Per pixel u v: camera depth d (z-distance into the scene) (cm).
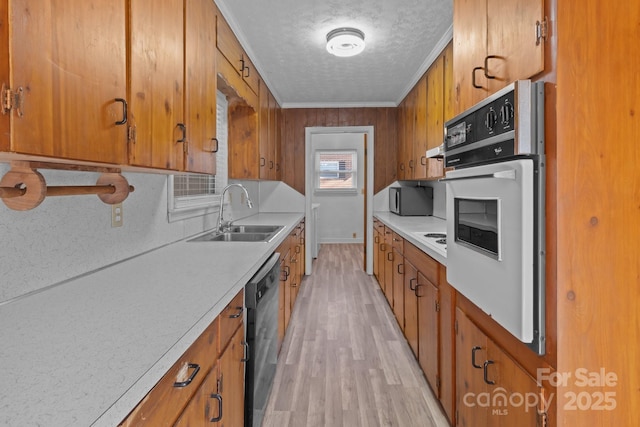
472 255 127
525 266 94
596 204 90
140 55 113
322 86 405
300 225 420
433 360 198
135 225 170
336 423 184
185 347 82
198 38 164
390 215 430
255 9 236
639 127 90
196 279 130
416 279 236
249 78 307
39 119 73
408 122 407
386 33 271
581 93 89
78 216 131
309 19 250
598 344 91
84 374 65
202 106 169
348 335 292
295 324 315
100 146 93
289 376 229
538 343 94
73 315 94
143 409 68
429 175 322
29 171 91
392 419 186
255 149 338
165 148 131
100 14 93
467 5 145
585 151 90
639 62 90
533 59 97
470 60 142
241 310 141
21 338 80
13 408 56
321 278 474
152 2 121
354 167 767
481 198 118
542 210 93
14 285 105
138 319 91
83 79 87
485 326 132
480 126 120
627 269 91
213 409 107
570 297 90
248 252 182
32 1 71
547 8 92
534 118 94
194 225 242
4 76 66
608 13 90
